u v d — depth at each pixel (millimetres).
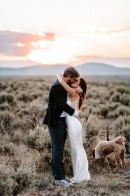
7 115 12742
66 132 6488
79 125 6383
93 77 140875
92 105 18234
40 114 13617
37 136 7875
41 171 6953
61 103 6074
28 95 22812
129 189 6023
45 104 17750
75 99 6344
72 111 6184
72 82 6297
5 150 8398
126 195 5570
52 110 6191
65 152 7223
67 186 6145
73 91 6168
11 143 8617
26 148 8484
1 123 11227
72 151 6469
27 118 12695
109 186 6117
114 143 7336
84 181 6352
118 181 6391
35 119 11570
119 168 7281
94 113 15578
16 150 8211
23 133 10344
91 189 5930
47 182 6227
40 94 23281
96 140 8695
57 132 6219
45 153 7336
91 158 7918
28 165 6695
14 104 19438
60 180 6250
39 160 7211
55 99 6141
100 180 6402
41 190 5898
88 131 8922
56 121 6176
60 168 6285
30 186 5473
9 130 10711
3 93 19984
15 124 11609
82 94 6582
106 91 26641
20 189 5176
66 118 6348
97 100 21109
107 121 13625
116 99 21234
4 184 4871
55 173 6305
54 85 6133
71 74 6211
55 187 6086
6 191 4879
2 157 7859
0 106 16094
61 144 6297
